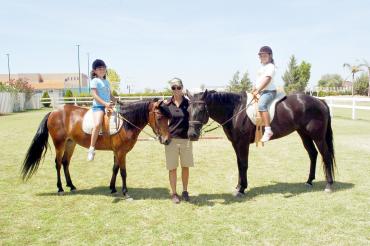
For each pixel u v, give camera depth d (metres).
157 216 4.95
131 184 6.73
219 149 10.47
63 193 6.12
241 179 5.88
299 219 4.75
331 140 6.22
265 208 5.23
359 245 3.96
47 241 4.14
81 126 5.85
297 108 5.95
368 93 55.25
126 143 5.73
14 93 34.22
